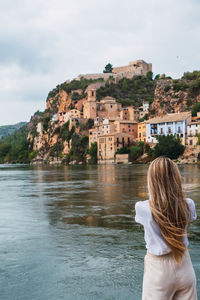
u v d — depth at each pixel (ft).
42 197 78.95
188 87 490.49
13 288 23.27
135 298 21.20
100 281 24.06
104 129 504.43
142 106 654.53
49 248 32.68
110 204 63.72
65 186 110.83
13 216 51.80
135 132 486.79
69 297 21.61
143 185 106.42
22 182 138.31
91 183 120.98
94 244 33.86
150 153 401.49
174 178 13.39
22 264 28.07
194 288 13.19
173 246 12.75
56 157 654.12
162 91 508.12
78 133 595.06
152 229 13.15
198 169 212.64
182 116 395.75
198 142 356.38
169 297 13.10
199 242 33.63
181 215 12.96
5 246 33.71
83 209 57.93
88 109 623.36
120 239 35.78
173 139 372.38
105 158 475.72
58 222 46.19
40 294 22.24
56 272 26.08
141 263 27.66
